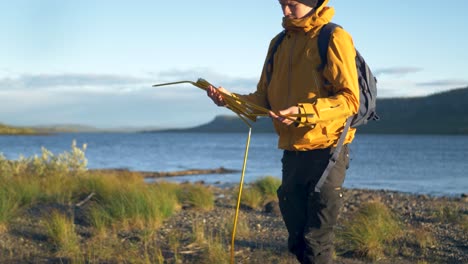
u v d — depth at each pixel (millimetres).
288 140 3609
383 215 7785
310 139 3488
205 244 6477
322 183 3541
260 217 8586
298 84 3582
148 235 6914
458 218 8453
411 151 78938
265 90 3939
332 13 3574
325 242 3699
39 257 6062
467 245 6719
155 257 5902
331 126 3475
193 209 9398
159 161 48188
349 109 3357
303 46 3572
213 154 65562
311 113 3248
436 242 6879
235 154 64812
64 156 15016
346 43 3443
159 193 9102
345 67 3389
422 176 29734
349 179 27500
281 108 3678
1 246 6484
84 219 7855
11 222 7648
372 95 3566
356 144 120062
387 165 41906
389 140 163000
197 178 27016
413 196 13258
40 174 14102
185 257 6012
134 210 7730
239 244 6637
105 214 7613
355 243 6301
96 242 6641
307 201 3738
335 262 5980
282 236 7117
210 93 3703
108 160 49844
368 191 16141
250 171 33156
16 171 14094
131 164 43125
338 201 3635
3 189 9164
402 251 6414
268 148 88500
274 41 3824
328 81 3488
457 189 21531
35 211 8523
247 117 3605
